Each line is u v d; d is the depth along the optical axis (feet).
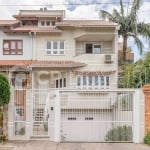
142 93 60.75
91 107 64.08
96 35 123.75
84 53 126.62
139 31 144.66
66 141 61.52
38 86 120.78
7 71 119.75
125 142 61.05
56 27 124.98
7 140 60.80
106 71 120.67
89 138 62.34
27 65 118.32
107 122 62.39
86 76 120.78
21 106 61.82
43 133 62.44
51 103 62.90
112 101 63.77
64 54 125.08
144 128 60.49
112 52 126.62
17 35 126.11
